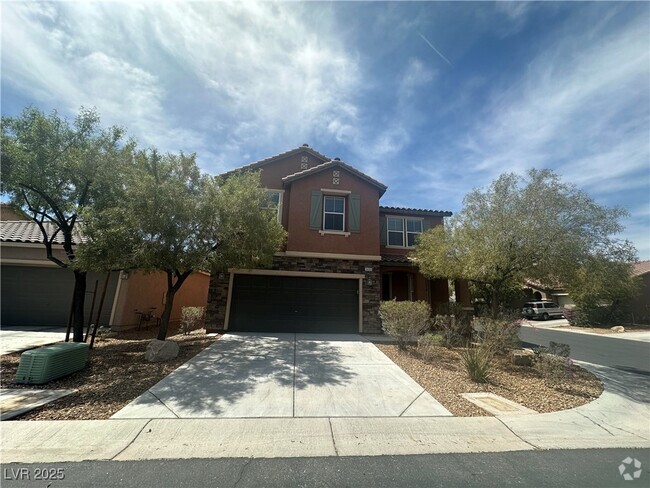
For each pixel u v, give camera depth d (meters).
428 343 9.22
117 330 12.53
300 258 13.25
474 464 3.88
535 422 5.14
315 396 5.98
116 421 4.75
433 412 5.38
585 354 12.45
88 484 3.31
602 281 9.39
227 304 12.61
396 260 14.26
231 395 5.90
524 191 9.19
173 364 7.77
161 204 7.89
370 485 3.40
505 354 10.04
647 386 7.72
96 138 9.50
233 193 9.48
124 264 8.15
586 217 8.83
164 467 3.66
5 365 7.54
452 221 10.94
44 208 9.73
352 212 13.85
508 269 9.63
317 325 12.91
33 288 13.10
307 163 15.50
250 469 3.66
